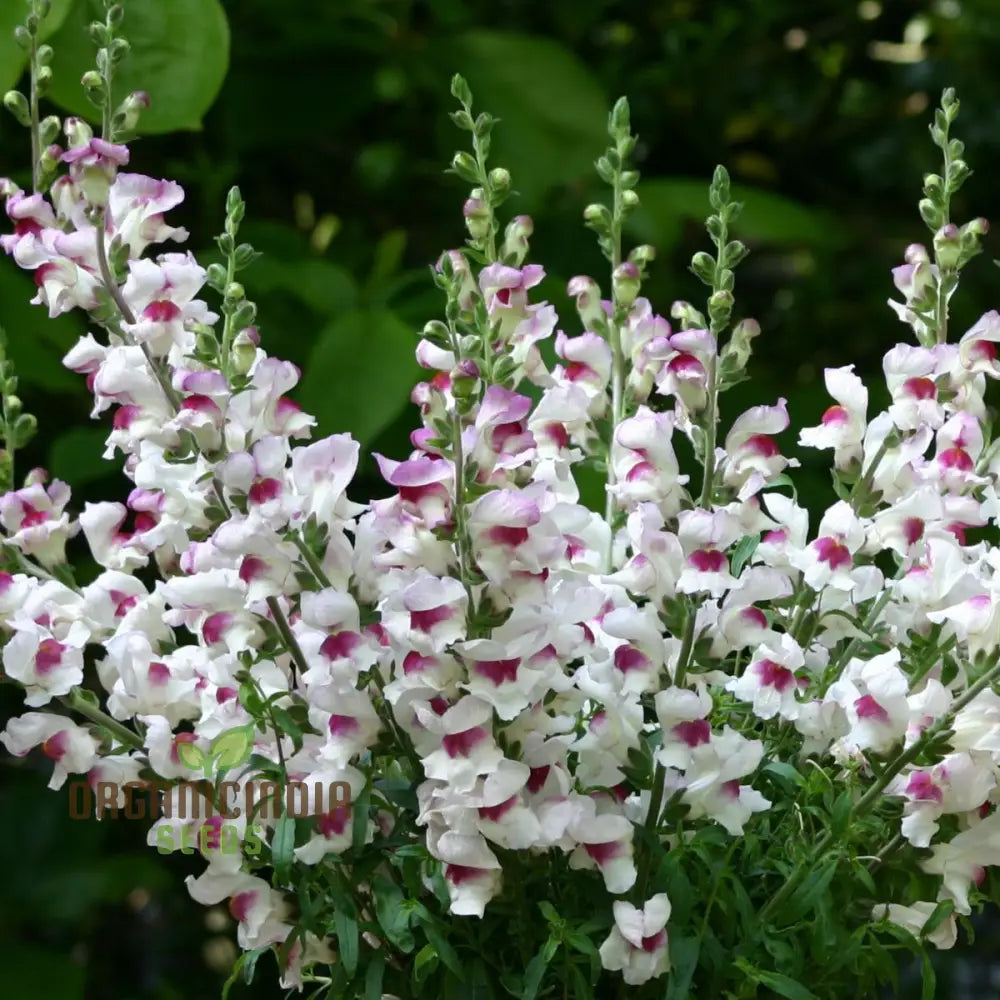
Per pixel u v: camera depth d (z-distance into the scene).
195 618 1.22
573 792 1.21
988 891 1.25
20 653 1.21
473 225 1.27
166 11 1.57
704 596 1.20
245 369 1.21
